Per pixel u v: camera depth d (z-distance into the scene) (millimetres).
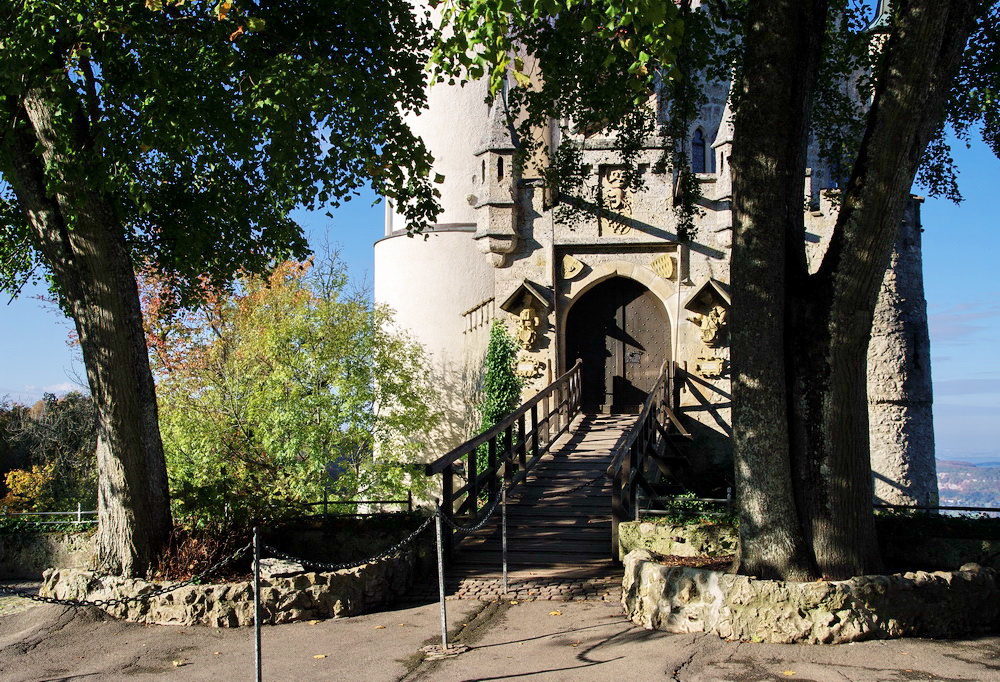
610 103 13430
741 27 13391
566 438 18469
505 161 19859
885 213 9008
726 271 19438
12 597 12727
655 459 16656
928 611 8758
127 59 10516
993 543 10508
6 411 27672
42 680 8367
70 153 10477
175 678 8234
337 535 13086
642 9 7629
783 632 8438
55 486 24938
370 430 20609
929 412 18359
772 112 9336
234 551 11648
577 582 11352
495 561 12398
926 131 8945
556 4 8156
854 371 9344
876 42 14320
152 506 11594
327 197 12672
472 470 13742
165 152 12625
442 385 22312
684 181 15016
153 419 11789
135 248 14719
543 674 7797
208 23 11047
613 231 19891
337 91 11148
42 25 9492
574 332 20797
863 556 9273
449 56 9031
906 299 18109
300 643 9367
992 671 7445
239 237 14867
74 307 11625
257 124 11484
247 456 21391
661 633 8945
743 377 9500
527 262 20094
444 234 22797
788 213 9617
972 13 8883
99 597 10867
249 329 21984
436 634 9500
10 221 14141
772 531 9258
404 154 12836
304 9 12227
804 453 9352
